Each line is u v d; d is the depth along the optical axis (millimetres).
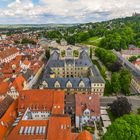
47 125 87375
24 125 87062
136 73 178500
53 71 190750
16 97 131375
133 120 78312
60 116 91562
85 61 198000
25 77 154250
